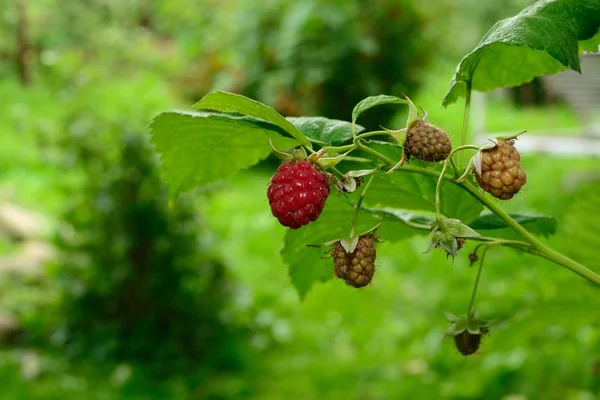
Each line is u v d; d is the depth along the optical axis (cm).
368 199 166
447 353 482
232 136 156
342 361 500
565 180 825
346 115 1030
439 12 1232
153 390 466
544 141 864
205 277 535
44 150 561
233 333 534
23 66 1546
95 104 755
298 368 495
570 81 693
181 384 473
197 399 458
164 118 150
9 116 1168
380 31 1022
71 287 533
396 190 161
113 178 521
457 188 155
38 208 821
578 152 806
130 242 518
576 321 239
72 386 462
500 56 162
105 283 529
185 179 166
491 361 451
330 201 168
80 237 538
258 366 505
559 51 127
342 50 991
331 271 191
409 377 463
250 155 163
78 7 1680
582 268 128
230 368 502
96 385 470
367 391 449
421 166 138
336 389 459
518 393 426
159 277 526
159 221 523
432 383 450
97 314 532
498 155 119
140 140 525
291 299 614
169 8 1454
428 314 577
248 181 981
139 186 525
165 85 1235
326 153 123
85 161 535
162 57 1441
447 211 161
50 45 1633
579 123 1195
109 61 1421
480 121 1083
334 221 176
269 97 1021
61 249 540
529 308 235
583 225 223
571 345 453
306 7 997
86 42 1577
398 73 1044
